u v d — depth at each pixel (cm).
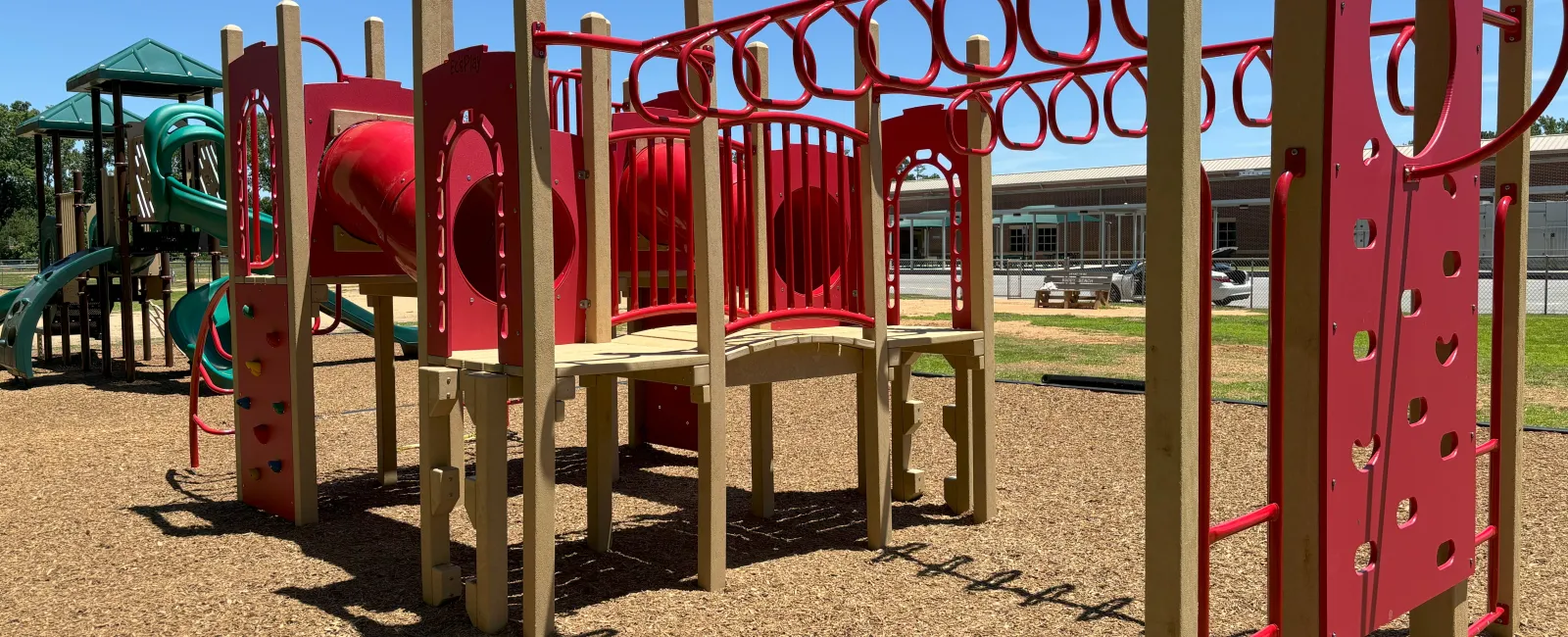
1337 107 230
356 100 524
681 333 467
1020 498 540
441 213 380
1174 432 210
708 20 368
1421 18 299
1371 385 254
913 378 968
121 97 1081
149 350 1274
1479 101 299
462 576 407
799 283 546
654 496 570
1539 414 741
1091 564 423
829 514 520
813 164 535
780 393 902
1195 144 205
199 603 383
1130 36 242
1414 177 264
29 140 6556
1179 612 214
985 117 484
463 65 356
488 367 361
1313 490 239
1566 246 2786
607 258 422
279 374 511
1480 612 362
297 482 498
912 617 363
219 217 968
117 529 490
